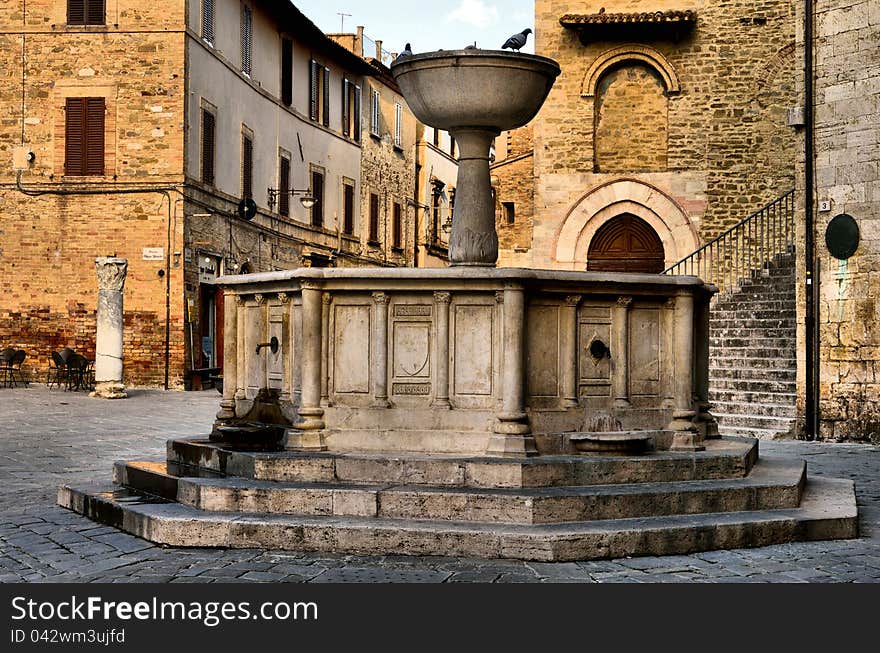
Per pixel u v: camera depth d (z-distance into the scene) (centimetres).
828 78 1612
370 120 4619
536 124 2388
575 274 886
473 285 862
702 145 2320
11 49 2809
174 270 2778
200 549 779
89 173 2795
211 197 3016
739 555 773
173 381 2773
